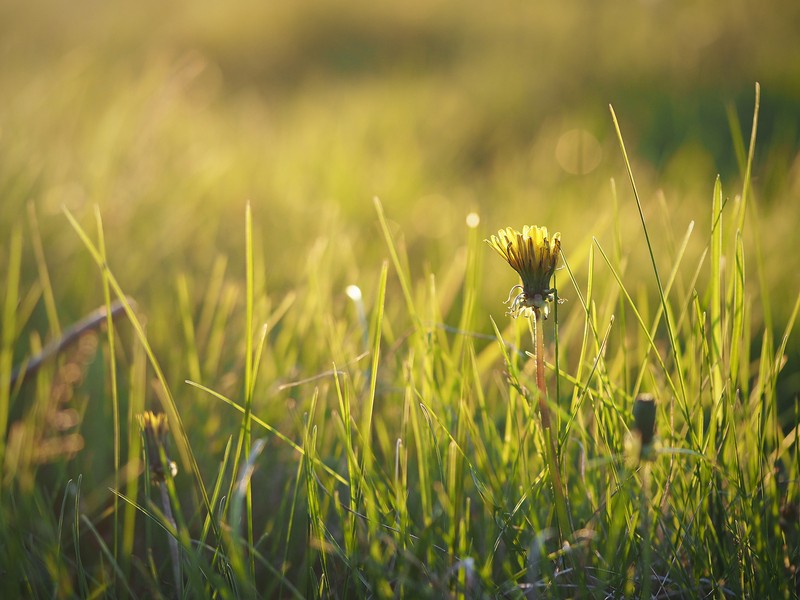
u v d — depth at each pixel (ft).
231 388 3.42
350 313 3.84
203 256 5.21
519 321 2.93
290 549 3.01
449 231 6.10
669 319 2.80
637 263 5.13
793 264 4.84
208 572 2.71
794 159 8.57
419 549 2.74
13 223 4.76
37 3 16.53
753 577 2.73
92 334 3.47
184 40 16.85
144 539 3.11
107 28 16.17
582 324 3.83
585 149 9.61
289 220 6.02
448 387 3.04
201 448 3.25
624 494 2.71
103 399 3.40
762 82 12.40
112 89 7.93
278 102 13.50
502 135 10.82
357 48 17.31
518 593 2.70
